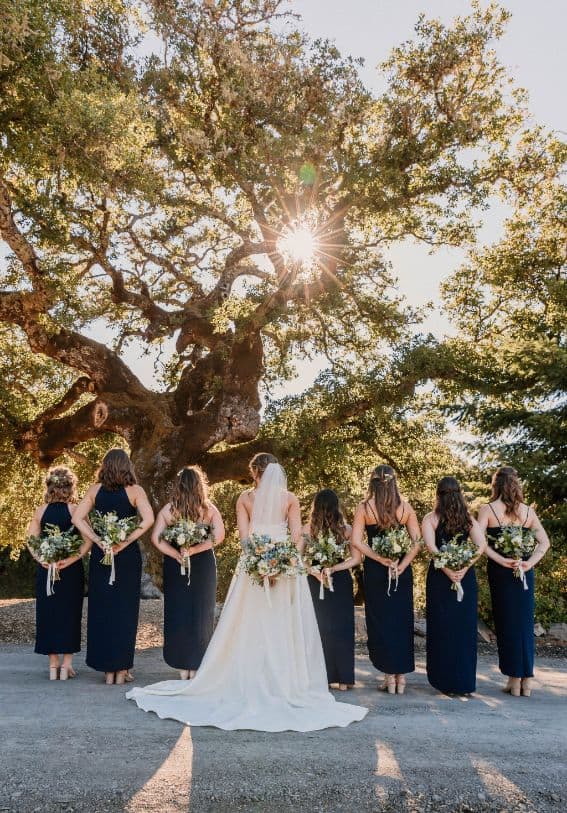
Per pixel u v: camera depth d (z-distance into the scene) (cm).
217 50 1453
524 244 1959
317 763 428
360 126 1587
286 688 555
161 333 1792
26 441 1789
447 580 635
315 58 1482
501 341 1691
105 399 1617
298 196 1470
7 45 1034
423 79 1620
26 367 1969
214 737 469
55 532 643
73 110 1093
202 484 664
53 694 577
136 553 645
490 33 1605
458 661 627
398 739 477
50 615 638
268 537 584
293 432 1623
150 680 655
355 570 1972
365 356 1789
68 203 1492
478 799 397
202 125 1530
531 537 645
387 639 629
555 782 417
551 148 1723
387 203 1520
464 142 1588
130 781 395
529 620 646
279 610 576
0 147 1207
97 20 1515
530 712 567
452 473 1841
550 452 1256
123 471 649
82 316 1421
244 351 1565
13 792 379
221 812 373
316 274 1541
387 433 1888
